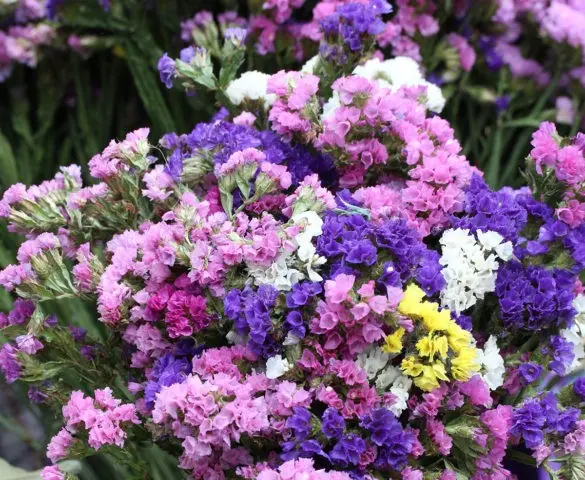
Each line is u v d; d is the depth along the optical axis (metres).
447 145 0.97
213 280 0.90
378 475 0.89
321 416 0.90
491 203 0.93
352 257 0.90
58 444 0.90
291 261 0.91
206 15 1.14
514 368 0.93
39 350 0.95
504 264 0.94
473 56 1.17
